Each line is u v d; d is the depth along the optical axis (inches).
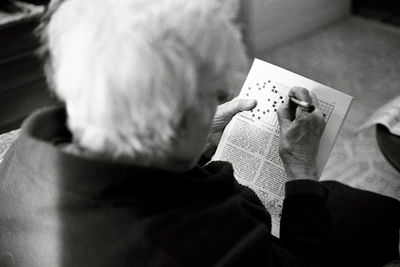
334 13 135.9
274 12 117.6
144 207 22.0
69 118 22.4
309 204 32.9
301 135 35.9
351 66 115.4
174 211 22.7
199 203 23.8
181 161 24.7
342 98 38.5
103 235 22.1
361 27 134.4
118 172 21.2
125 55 20.7
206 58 22.2
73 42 22.2
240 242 23.0
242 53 24.5
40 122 25.1
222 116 41.4
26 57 78.5
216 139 43.2
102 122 20.9
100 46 21.2
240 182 39.3
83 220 22.2
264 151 39.5
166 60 21.0
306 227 32.1
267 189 38.5
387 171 82.0
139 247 21.8
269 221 32.3
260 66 41.7
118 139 21.2
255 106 40.7
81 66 21.3
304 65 116.4
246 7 107.3
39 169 22.5
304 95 38.1
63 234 22.8
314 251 31.2
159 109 20.9
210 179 24.5
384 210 45.8
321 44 126.0
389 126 52.4
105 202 21.7
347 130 92.5
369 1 149.1
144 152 21.8
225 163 34.3
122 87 20.5
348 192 47.8
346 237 43.8
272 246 28.2
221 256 22.4
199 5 22.8
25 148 23.4
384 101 101.3
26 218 23.6
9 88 78.7
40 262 24.0
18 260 24.8
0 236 25.1
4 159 29.2
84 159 21.4
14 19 73.2
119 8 22.3
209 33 22.4
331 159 85.5
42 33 27.3
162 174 22.0
